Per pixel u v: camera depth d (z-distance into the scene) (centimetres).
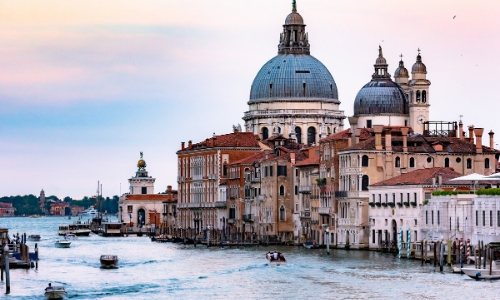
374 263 17362
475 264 15425
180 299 14325
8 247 18762
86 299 14488
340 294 14300
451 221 17075
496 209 15850
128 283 15875
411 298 13862
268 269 17175
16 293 14962
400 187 19350
